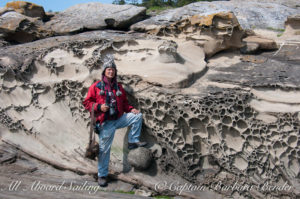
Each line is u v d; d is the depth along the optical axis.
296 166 3.06
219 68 4.20
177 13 5.31
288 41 5.04
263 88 3.51
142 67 3.89
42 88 4.07
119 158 3.53
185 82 3.60
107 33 5.02
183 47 4.41
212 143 3.28
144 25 5.14
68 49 4.21
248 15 6.31
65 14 6.21
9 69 4.09
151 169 3.41
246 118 3.25
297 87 3.39
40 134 3.92
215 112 3.27
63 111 3.98
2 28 5.71
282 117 3.17
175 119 3.34
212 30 4.46
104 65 3.04
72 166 3.53
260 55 4.77
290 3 7.71
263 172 3.14
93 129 3.03
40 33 5.82
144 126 3.55
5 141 3.93
